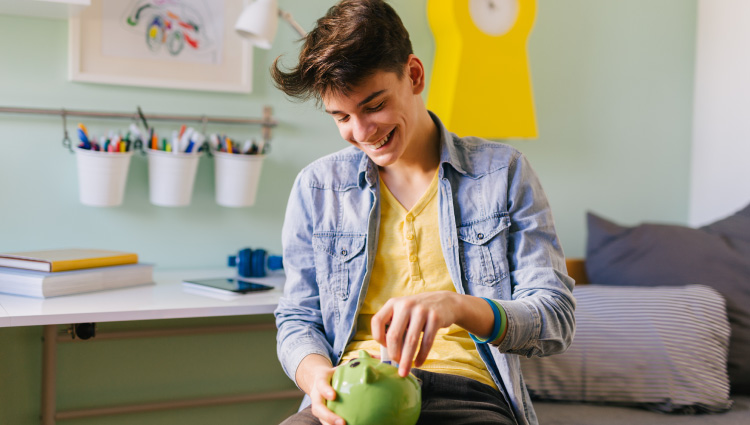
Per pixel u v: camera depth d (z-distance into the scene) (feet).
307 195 4.01
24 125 5.21
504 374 3.56
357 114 3.30
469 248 3.73
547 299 3.36
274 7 5.16
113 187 5.14
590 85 6.96
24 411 5.39
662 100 7.25
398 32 3.33
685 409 4.86
